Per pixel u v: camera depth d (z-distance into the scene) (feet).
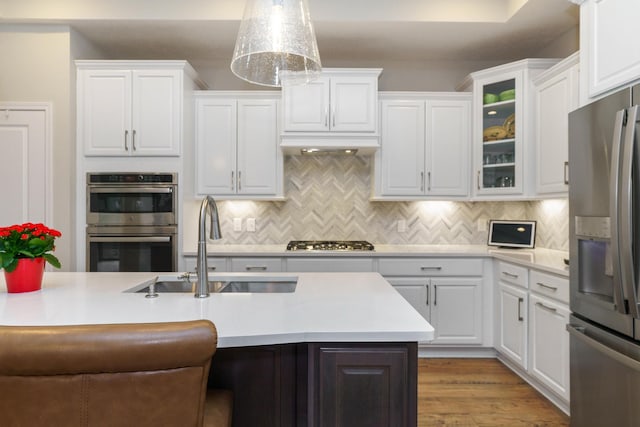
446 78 12.90
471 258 10.63
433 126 11.55
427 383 9.10
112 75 10.51
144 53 12.15
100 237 10.48
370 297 5.27
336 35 10.88
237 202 12.66
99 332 2.76
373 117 11.06
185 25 10.33
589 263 6.27
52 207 10.24
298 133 11.09
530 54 12.17
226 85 12.85
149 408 2.91
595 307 5.99
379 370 3.90
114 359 2.77
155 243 10.52
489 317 10.63
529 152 10.31
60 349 2.69
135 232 10.50
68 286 5.93
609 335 5.65
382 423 3.89
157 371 2.89
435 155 11.55
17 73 10.23
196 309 4.58
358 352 3.88
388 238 12.76
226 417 4.02
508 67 10.55
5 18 9.87
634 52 5.46
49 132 10.25
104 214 10.50
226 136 11.47
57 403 2.81
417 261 10.63
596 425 5.98
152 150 10.53
